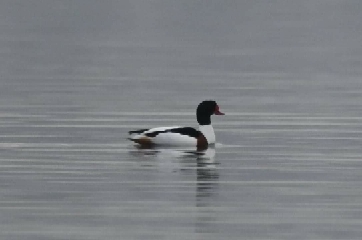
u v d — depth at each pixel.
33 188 21.27
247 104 35.16
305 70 49.19
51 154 24.84
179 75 46.53
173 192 20.97
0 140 26.88
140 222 18.83
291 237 18.02
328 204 20.11
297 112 32.97
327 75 46.69
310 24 83.56
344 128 29.33
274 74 47.19
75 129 28.91
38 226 18.56
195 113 33.06
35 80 43.78
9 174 22.55
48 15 94.06
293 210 19.69
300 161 24.17
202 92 39.19
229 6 105.38
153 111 33.34
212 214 19.39
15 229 18.38
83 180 21.97
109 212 19.47
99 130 28.77
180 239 17.86
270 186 21.58
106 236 18.00
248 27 81.19
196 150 25.36
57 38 71.38
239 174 22.67
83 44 66.50
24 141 26.72
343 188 21.42
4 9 99.25
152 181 21.91
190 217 19.17
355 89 40.38
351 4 106.31
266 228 18.52
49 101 35.66
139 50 61.56
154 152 25.00
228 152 25.20
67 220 18.94
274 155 24.92
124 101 35.97
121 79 44.44
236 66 51.31
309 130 28.92
